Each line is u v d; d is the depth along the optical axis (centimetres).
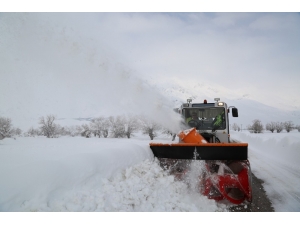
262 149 1446
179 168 570
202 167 538
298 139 1128
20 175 368
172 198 460
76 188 397
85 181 419
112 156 510
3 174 370
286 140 1170
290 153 1045
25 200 339
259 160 1050
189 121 681
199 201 475
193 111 686
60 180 385
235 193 516
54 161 415
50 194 361
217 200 495
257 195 545
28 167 388
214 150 508
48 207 343
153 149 586
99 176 447
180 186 518
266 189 594
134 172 516
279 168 856
